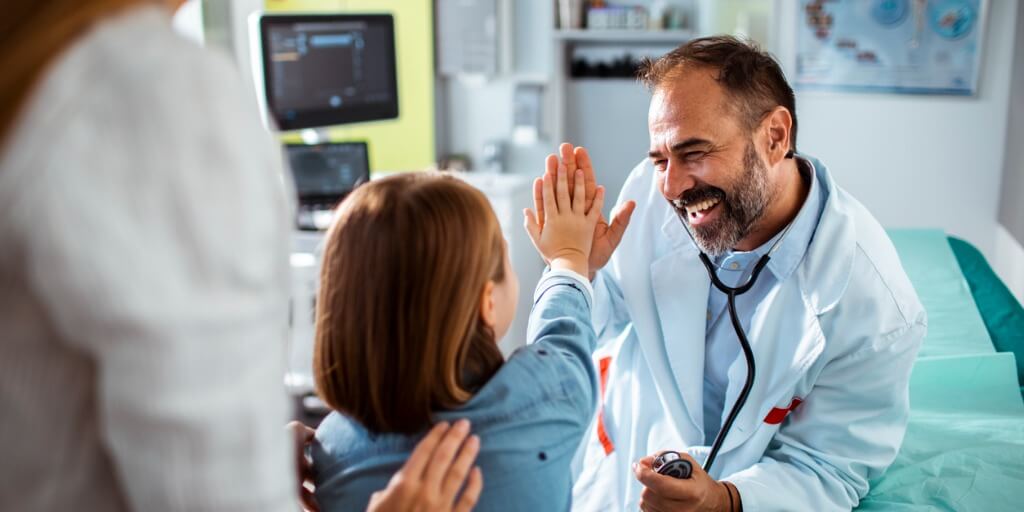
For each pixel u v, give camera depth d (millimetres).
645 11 3553
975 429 1517
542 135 3686
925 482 1347
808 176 1338
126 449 518
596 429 1516
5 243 498
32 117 501
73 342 513
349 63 3061
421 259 805
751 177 1203
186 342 507
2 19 541
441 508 728
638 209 1478
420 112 3697
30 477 561
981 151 3277
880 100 3336
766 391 1283
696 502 1131
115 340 498
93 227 489
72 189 488
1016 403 1635
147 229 503
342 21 3020
